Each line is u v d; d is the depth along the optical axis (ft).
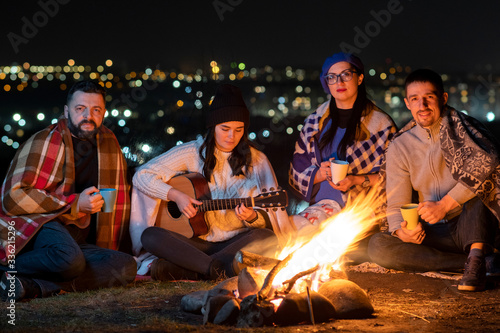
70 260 14.76
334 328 11.46
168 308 13.35
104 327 11.68
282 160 34.27
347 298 12.32
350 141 19.89
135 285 16.03
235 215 17.74
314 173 20.15
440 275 16.60
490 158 15.61
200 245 17.29
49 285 14.80
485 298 14.20
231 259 16.33
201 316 12.66
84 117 16.52
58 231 15.51
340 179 18.44
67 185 16.39
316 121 20.80
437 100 16.71
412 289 15.21
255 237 16.83
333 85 19.88
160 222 17.83
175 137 28.58
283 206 16.96
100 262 15.61
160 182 17.53
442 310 13.03
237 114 17.26
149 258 18.15
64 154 16.55
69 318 12.48
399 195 17.65
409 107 17.08
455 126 16.56
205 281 16.43
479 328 11.62
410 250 17.04
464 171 15.87
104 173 17.21
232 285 12.82
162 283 16.31
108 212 16.43
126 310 13.17
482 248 15.42
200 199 17.58
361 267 17.83
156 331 11.25
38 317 12.59
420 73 16.80
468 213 15.87
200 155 17.98
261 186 18.07
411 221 16.22
